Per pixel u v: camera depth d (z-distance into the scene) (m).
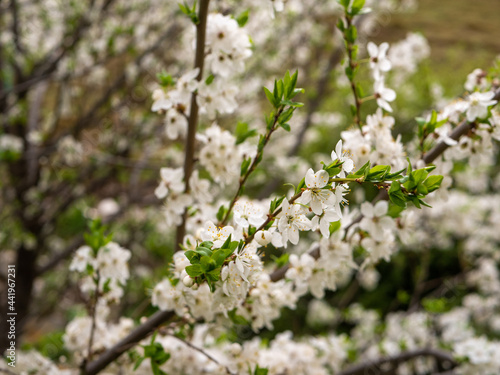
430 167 1.18
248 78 5.51
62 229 5.86
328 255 1.71
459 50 8.95
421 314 4.12
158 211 5.54
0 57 4.44
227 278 1.26
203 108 1.78
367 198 6.25
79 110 5.05
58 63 4.46
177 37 4.86
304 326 6.40
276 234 1.25
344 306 6.16
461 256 5.59
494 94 1.69
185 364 1.99
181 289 1.54
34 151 4.73
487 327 5.35
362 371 3.22
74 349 2.18
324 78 5.91
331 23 6.36
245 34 1.74
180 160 4.95
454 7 10.77
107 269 1.94
